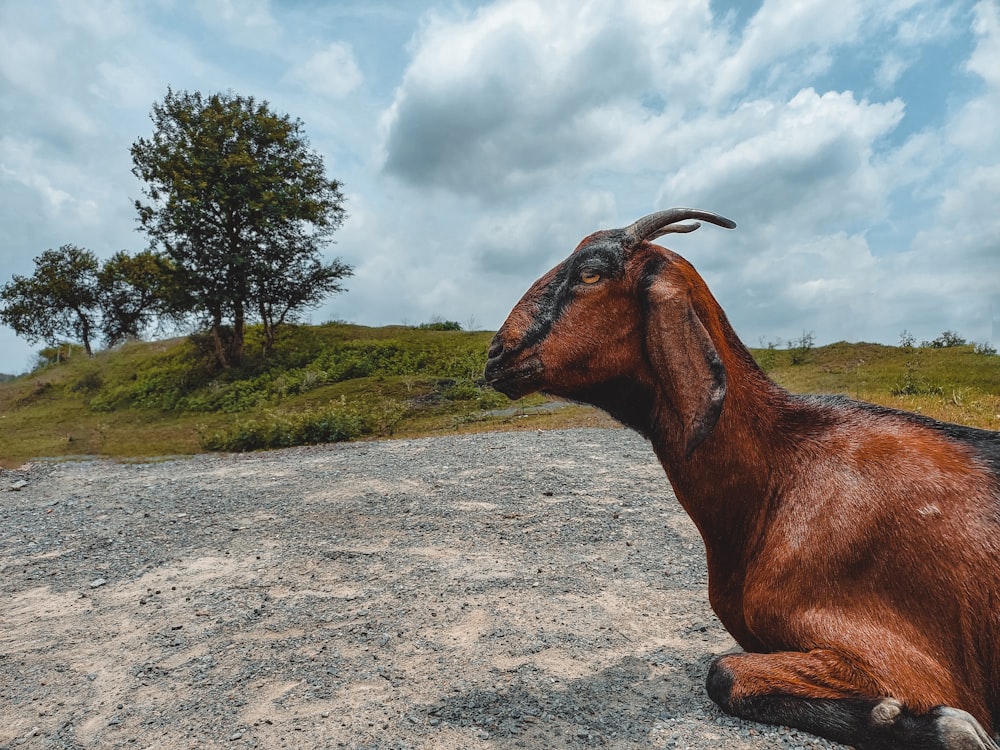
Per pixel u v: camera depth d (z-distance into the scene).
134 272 37.22
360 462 12.49
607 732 2.91
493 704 3.27
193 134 33.47
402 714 3.24
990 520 2.39
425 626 4.57
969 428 2.71
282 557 6.62
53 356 47.62
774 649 2.67
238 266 33.62
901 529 2.44
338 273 36.84
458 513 8.09
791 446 2.76
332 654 4.14
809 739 2.49
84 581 6.37
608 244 2.76
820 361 25.34
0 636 5.06
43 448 21.58
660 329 2.56
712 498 2.77
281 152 35.94
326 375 30.86
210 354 35.50
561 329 2.77
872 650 2.35
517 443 13.48
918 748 2.17
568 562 6.08
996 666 2.34
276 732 3.16
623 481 9.58
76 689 3.96
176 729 3.31
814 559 2.52
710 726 2.73
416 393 26.39
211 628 4.81
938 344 27.02
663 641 4.16
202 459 17.08
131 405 31.02
